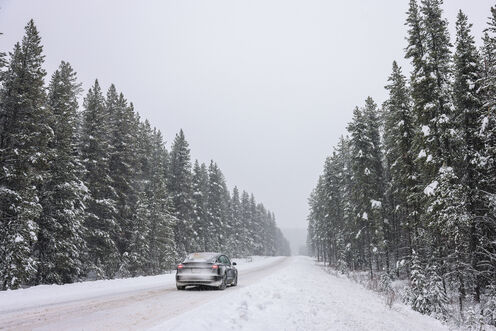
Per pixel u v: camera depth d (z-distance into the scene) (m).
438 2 20.02
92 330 5.89
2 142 17.69
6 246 15.69
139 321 6.73
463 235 16.80
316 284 16.88
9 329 5.94
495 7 16.61
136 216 29.06
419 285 16.11
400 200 25.31
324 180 50.25
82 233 21.70
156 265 30.89
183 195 42.94
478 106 18.19
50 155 18.91
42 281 19.25
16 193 16.64
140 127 37.94
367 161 30.30
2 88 18.23
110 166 28.38
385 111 30.39
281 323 7.02
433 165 18.44
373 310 11.42
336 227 46.44
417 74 19.77
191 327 5.62
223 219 65.38
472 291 18.95
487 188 17.94
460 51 18.95
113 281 15.92
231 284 14.88
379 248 28.91
